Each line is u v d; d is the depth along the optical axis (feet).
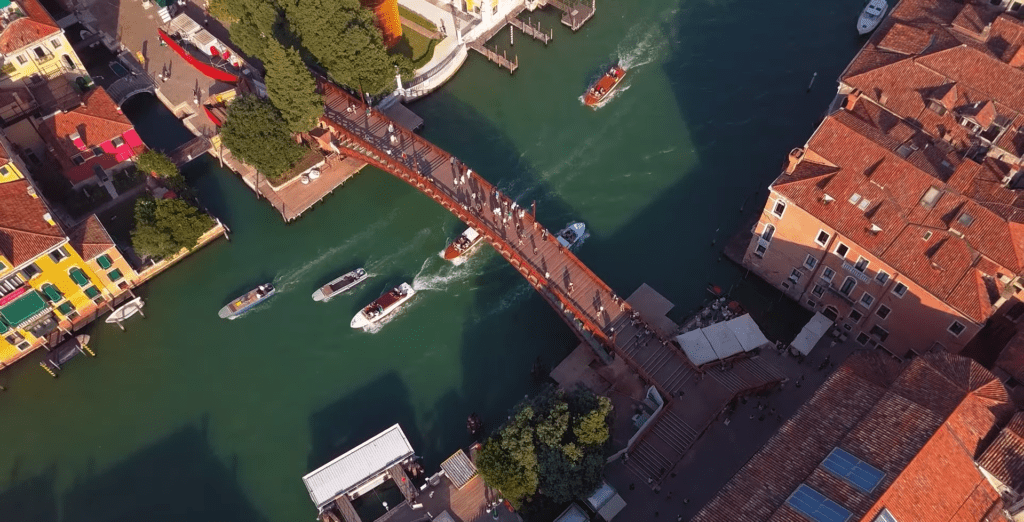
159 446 261.85
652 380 247.70
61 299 275.39
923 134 254.27
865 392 199.21
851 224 239.30
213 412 268.82
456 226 312.09
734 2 386.52
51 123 305.53
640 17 383.45
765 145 328.29
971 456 178.91
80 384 276.62
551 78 360.89
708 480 235.81
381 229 312.71
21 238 257.96
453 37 368.27
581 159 330.13
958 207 229.25
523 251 273.75
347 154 318.45
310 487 238.27
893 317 246.88
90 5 392.68
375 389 271.90
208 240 308.60
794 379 256.52
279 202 315.99
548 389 248.32
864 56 280.31
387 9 344.69
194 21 371.15
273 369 278.67
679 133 336.08
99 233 278.46
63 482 254.88
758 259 279.28
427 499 239.30
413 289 294.66
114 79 359.46
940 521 172.14
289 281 299.79
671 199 313.53
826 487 177.06
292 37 331.77
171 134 341.21
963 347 233.76
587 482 222.89
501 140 338.13
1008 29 269.23
